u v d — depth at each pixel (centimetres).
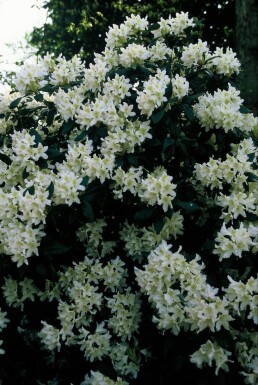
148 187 245
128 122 279
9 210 254
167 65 321
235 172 262
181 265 230
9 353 304
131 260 296
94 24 797
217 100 277
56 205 256
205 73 314
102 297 284
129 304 264
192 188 286
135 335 269
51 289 282
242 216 262
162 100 265
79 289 263
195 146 290
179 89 274
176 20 342
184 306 231
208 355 213
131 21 336
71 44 847
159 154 284
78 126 309
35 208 245
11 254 255
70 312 263
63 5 818
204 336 222
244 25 533
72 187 251
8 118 346
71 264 288
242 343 230
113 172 272
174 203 251
